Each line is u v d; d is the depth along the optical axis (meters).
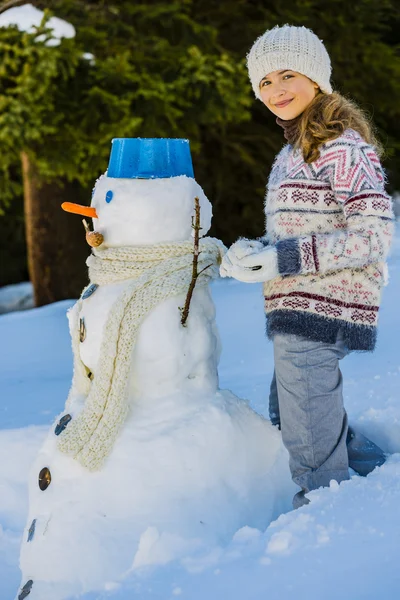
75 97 10.97
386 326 5.58
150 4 12.44
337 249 2.76
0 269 18.30
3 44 10.37
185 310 3.00
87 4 11.70
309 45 2.96
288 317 2.89
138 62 11.43
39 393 5.51
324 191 2.87
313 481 2.92
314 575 2.27
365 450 3.21
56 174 11.20
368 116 3.14
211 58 11.68
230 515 2.90
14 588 3.34
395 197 15.76
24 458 4.05
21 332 7.72
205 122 11.96
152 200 3.03
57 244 12.57
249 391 4.45
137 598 2.32
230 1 12.78
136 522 2.80
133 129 11.19
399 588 2.14
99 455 2.88
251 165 13.98
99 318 3.05
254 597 2.22
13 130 10.46
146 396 3.00
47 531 2.83
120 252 3.04
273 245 2.87
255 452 3.05
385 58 13.78
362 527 2.48
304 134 2.91
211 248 3.13
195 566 2.44
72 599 2.43
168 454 2.88
